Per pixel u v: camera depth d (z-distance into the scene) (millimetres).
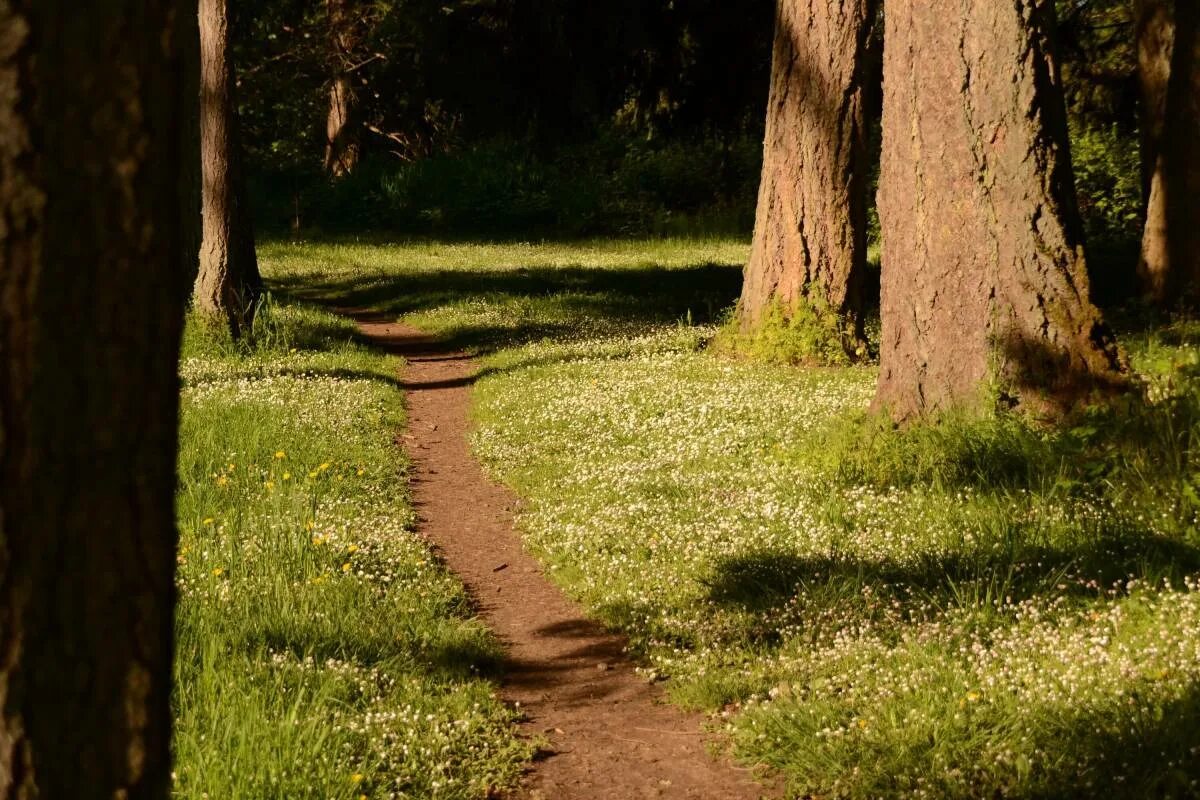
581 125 23609
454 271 27641
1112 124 26031
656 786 4816
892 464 8773
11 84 1911
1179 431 7863
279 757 4520
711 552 7523
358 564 7555
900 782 4395
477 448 11547
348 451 10766
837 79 14094
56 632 2012
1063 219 9156
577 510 8906
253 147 45219
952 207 9320
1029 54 9070
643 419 11773
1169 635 5203
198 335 16328
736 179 40500
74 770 2047
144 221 2031
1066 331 9039
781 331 14438
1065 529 6965
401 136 48000
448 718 5363
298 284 26375
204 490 9023
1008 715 4730
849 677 5430
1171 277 15492
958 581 6465
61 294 1968
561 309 21188
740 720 5191
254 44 40906
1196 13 15047
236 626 6090
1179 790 3930
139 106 2010
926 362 9500
